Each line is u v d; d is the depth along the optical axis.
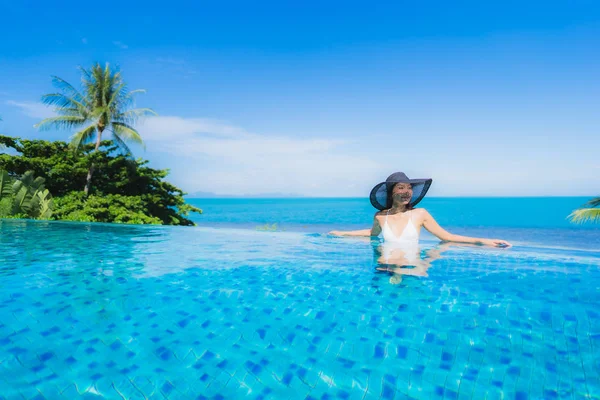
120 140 20.08
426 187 5.50
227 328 2.31
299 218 46.72
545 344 2.11
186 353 1.97
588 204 13.85
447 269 3.92
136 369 1.80
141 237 7.19
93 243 6.10
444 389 1.67
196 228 9.52
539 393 1.64
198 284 3.32
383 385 1.70
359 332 2.27
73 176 19.14
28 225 9.24
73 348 1.99
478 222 41.25
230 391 1.64
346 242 6.16
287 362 1.89
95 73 19.22
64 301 2.75
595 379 1.74
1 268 3.89
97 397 1.56
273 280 3.49
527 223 39.94
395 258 4.59
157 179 22.09
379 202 5.84
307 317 2.51
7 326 2.26
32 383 1.65
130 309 2.62
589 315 2.54
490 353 2.00
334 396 1.61
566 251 5.08
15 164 17.73
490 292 3.06
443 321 2.44
